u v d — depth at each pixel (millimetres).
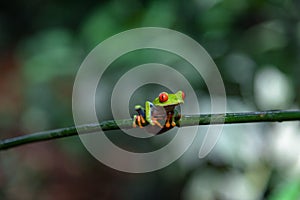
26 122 3629
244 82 2061
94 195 3561
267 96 1979
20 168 3539
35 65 3211
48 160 3650
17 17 5812
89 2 4434
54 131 1405
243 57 2121
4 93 4344
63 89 3363
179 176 2205
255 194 1914
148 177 2967
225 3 2205
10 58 5395
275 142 1894
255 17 2207
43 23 5148
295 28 2127
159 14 2273
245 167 1926
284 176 1851
